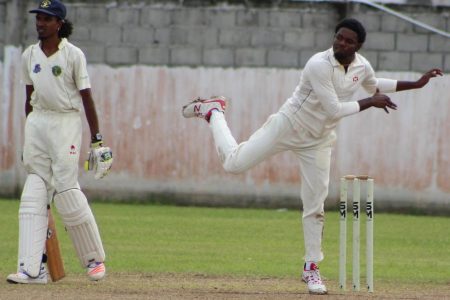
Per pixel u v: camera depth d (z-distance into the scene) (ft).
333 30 205.87
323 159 100.22
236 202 208.33
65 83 98.43
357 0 203.82
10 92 207.82
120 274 118.62
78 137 100.12
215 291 101.91
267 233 168.04
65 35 98.89
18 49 207.21
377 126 205.36
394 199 206.90
